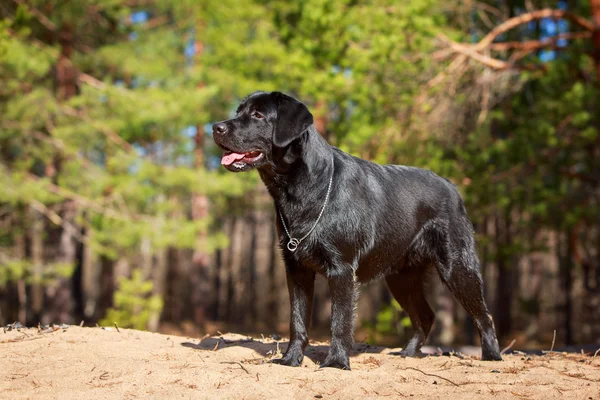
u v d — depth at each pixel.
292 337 5.10
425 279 6.26
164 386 4.21
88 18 18.28
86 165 16.98
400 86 14.09
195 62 20.75
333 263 4.90
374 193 5.29
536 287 25.67
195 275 25.69
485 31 17.25
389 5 13.88
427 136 14.02
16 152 17.92
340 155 5.21
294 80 15.19
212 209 25.84
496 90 15.00
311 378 4.44
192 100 17.19
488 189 13.78
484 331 5.84
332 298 4.94
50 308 19.92
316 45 14.20
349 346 4.90
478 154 14.44
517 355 6.29
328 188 4.90
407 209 5.57
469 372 4.92
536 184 14.63
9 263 16.22
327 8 13.62
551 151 14.93
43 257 22.95
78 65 18.12
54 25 17.61
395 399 4.09
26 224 18.61
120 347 5.49
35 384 4.39
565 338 24.34
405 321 12.62
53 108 16.36
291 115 4.79
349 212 4.95
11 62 14.88
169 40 19.03
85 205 16.59
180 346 5.89
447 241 5.85
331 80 13.89
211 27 19.45
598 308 18.88
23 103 15.77
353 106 15.50
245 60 18.72
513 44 14.70
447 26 15.98
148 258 29.34
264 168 5.02
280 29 16.81
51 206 18.38
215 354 5.49
